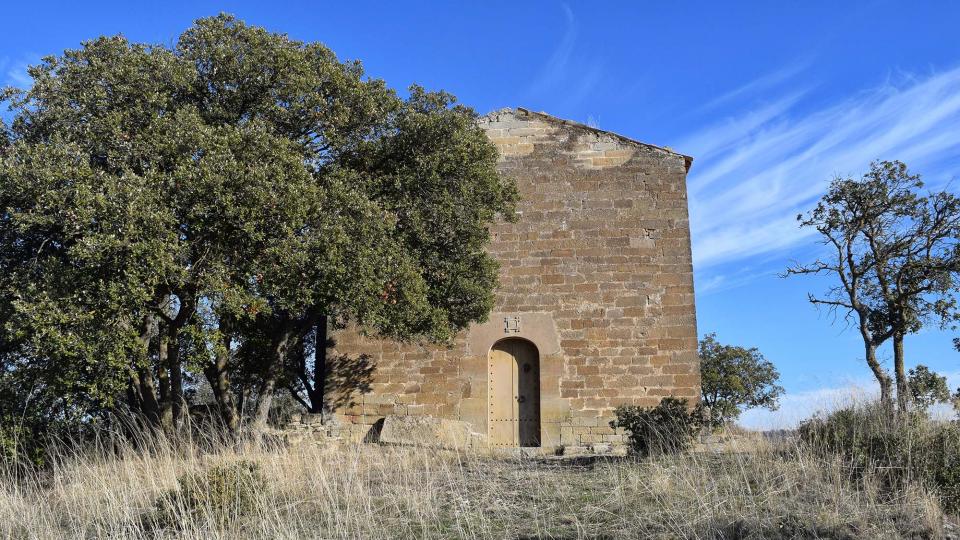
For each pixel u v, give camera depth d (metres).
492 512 11.26
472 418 21.16
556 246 21.95
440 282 18.83
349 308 16.02
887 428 12.63
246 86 16.58
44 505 12.73
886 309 24.72
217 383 19.67
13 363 16.31
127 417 17.20
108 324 13.88
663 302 21.45
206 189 14.30
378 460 15.30
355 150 17.69
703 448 15.06
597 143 22.55
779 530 9.94
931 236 23.84
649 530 10.16
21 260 16.22
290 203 14.71
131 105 15.85
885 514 10.33
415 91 18.48
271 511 11.50
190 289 15.20
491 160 19.45
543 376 21.22
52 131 15.76
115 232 13.78
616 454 16.89
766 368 37.81
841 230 24.72
